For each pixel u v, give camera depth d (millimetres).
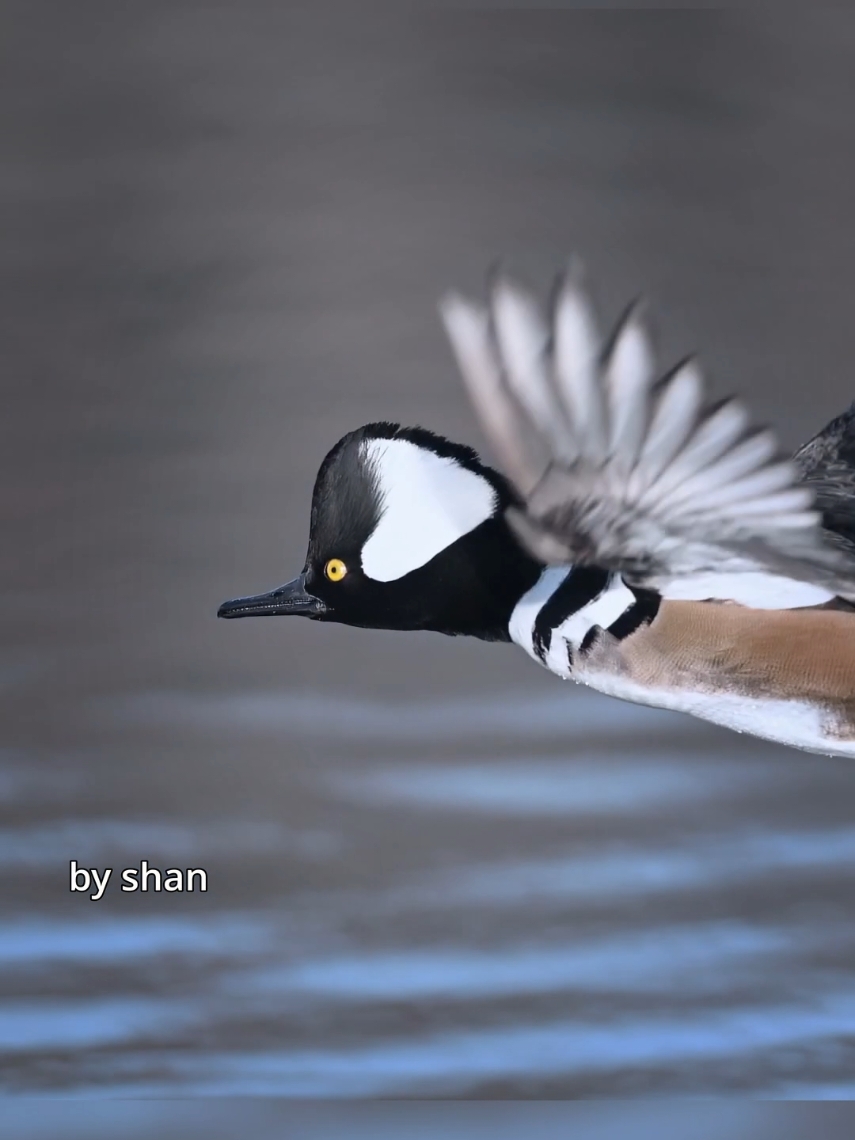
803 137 16844
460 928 10641
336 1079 10516
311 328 13477
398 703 10898
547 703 10891
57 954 10617
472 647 10984
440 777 10797
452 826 10734
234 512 11219
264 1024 10562
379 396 12422
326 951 10625
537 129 17031
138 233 15297
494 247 14727
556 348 10109
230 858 10711
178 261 14742
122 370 12992
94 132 17281
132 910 10656
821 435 10344
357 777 10797
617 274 14281
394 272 14336
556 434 10125
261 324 13633
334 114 17578
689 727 10852
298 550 11156
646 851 10711
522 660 10961
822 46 18531
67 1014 10562
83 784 10797
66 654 10977
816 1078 10516
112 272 14602
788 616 10273
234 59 18828
